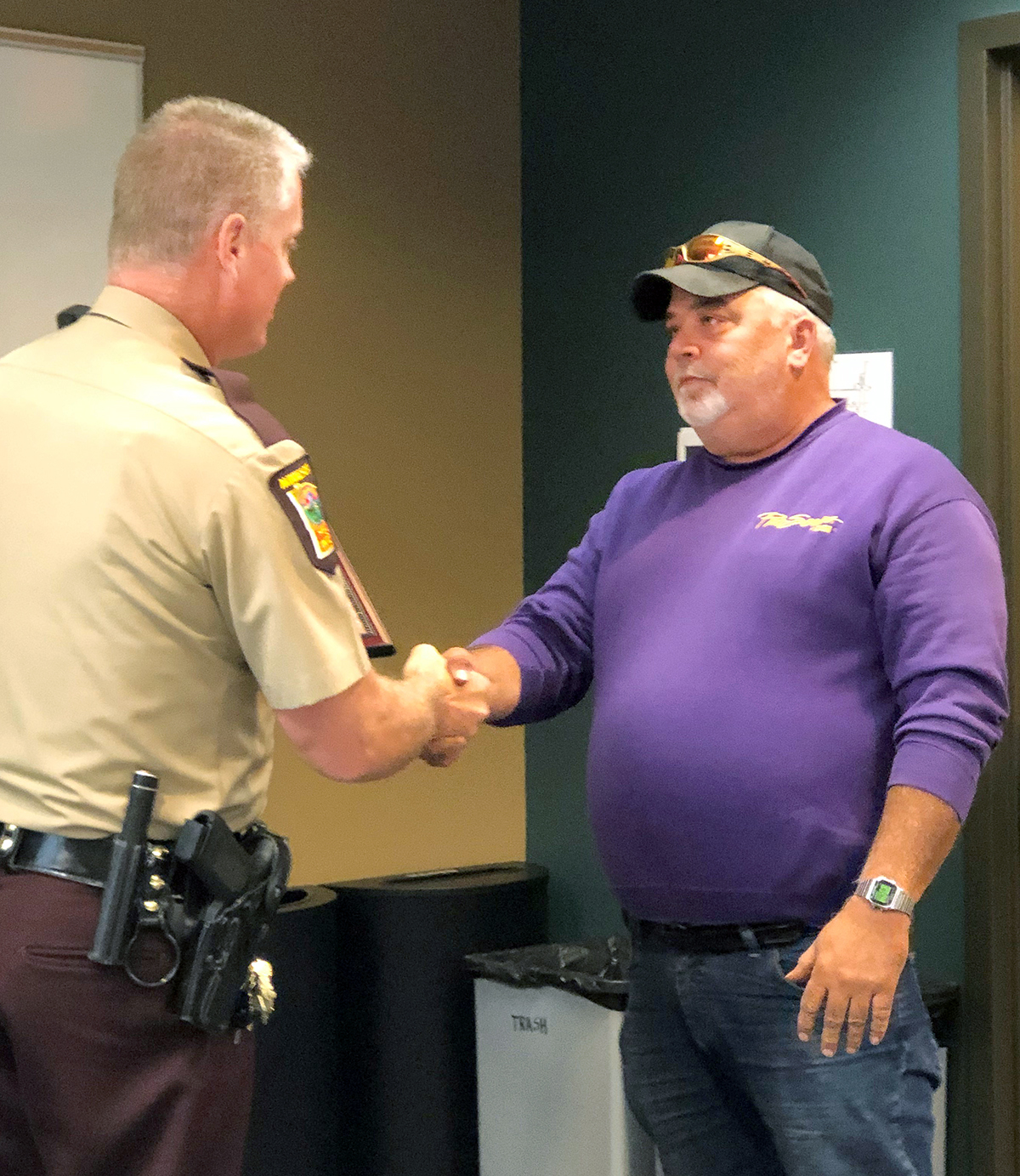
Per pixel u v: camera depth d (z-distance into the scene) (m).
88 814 1.70
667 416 3.34
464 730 2.18
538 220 3.65
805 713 2.00
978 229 2.81
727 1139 2.13
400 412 3.52
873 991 1.85
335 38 3.43
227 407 1.78
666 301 2.29
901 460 2.06
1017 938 2.86
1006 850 2.83
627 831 2.11
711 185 3.26
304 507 1.75
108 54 3.15
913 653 1.95
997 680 1.93
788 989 1.99
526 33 3.68
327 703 1.74
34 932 1.68
